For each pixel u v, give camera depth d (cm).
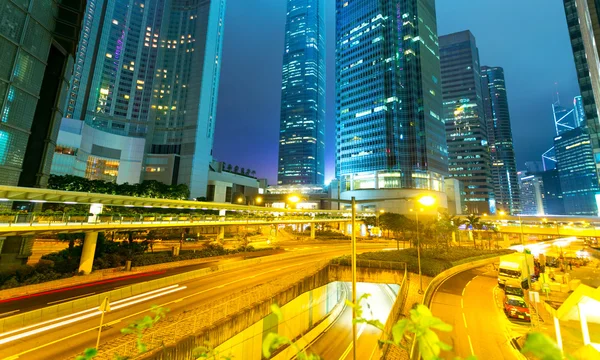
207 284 3362
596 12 5775
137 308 2480
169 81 13100
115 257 3906
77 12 4209
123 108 12288
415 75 13338
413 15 14000
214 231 9531
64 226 3114
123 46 12750
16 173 3425
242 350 1977
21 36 3441
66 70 4197
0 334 1888
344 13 15638
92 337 1891
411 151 12519
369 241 8812
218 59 14125
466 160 18925
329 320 3444
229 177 14262
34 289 2820
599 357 862
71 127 9200
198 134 12188
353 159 13512
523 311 2478
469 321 2477
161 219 4375
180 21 13875
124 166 10694
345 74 14875
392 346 2012
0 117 3222
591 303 1401
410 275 3759
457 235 9294
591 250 7912
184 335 1669
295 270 4197
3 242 3212
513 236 11738
